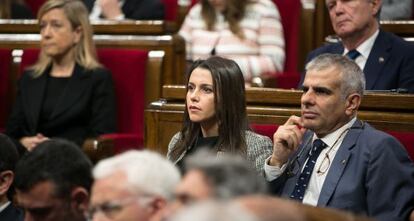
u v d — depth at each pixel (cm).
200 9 855
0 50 828
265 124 584
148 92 772
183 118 577
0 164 453
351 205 481
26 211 381
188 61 844
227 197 233
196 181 239
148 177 296
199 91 537
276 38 834
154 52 777
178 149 551
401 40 666
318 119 493
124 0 943
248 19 839
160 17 943
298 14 877
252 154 532
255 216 218
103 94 753
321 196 488
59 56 765
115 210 296
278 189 505
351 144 493
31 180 372
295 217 224
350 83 492
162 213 296
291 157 512
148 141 624
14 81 822
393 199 476
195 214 210
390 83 654
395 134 546
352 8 660
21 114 769
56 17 759
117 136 707
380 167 479
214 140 540
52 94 761
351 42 670
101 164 305
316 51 695
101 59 782
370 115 555
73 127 755
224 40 835
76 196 376
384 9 850
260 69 818
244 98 540
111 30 801
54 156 376
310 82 495
